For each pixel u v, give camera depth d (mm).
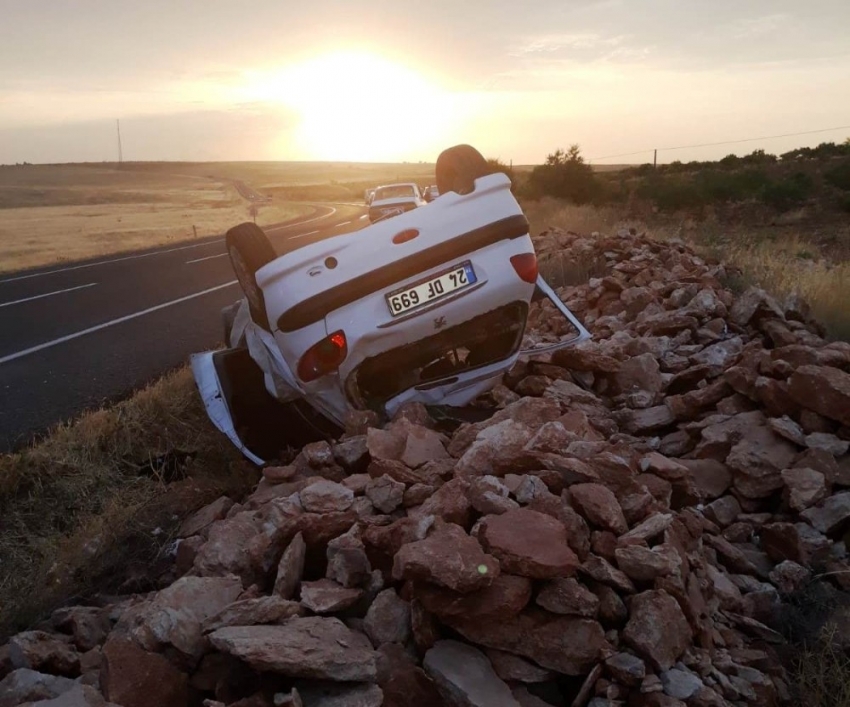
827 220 31453
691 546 3402
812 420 4332
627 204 36938
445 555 2615
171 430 6195
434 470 3770
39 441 6094
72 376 8492
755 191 36750
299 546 3162
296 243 26859
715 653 2859
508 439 3746
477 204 4633
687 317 6895
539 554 2699
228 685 2611
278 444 5297
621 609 2797
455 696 2514
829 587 3424
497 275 4578
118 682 2533
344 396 4613
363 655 2488
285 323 4383
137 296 15312
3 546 4555
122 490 5242
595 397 5418
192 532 4359
